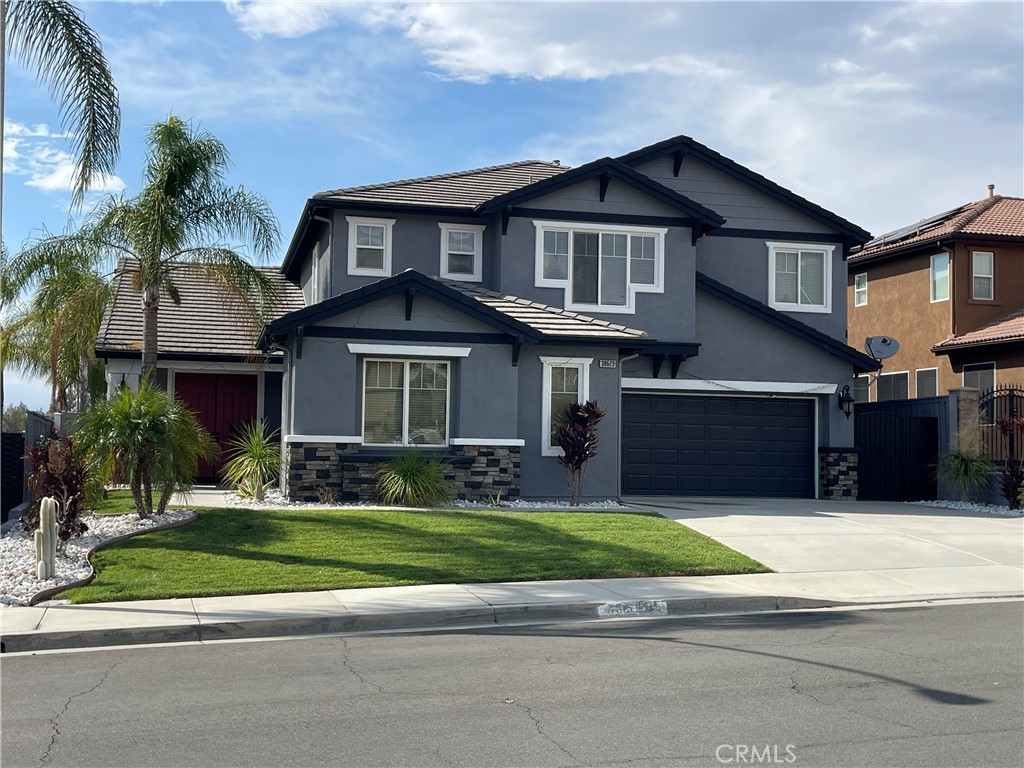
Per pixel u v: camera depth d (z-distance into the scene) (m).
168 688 7.80
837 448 22.91
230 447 23.02
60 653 9.13
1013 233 29.33
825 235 24.39
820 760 6.09
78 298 19.36
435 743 6.40
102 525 14.72
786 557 14.27
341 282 21.83
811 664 8.62
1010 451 20.73
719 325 22.73
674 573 13.02
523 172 25.27
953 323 29.22
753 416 23.00
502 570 12.73
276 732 6.64
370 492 18.09
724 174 24.03
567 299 21.62
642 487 22.28
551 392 19.81
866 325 33.69
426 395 18.91
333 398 18.20
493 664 8.62
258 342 19.64
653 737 6.54
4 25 11.69
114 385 22.11
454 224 22.44
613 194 21.98
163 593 11.21
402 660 8.80
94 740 6.46
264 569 12.37
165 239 18.33
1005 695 7.61
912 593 12.45
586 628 10.38
